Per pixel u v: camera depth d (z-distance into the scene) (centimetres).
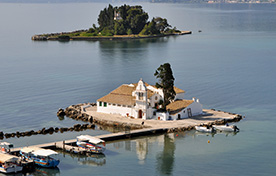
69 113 15588
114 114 15188
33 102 17400
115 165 11362
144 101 14500
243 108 16488
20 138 13250
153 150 12312
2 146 12012
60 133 13725
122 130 13975
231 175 10756
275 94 18638
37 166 11300
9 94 18700
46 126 14438
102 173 10912
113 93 15562
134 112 14775
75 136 13425
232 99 17838
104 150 12062
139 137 13325
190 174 10831
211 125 14150
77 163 11500
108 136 12975
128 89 15562
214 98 17988
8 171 10862
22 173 11000
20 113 15875
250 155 11956
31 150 11456
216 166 11256
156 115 14638
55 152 11388
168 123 14200
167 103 15250
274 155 11944
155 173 10881
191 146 12612
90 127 14200
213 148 12444
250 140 13075
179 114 14662
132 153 12106
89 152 12031
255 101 17500
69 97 18150
